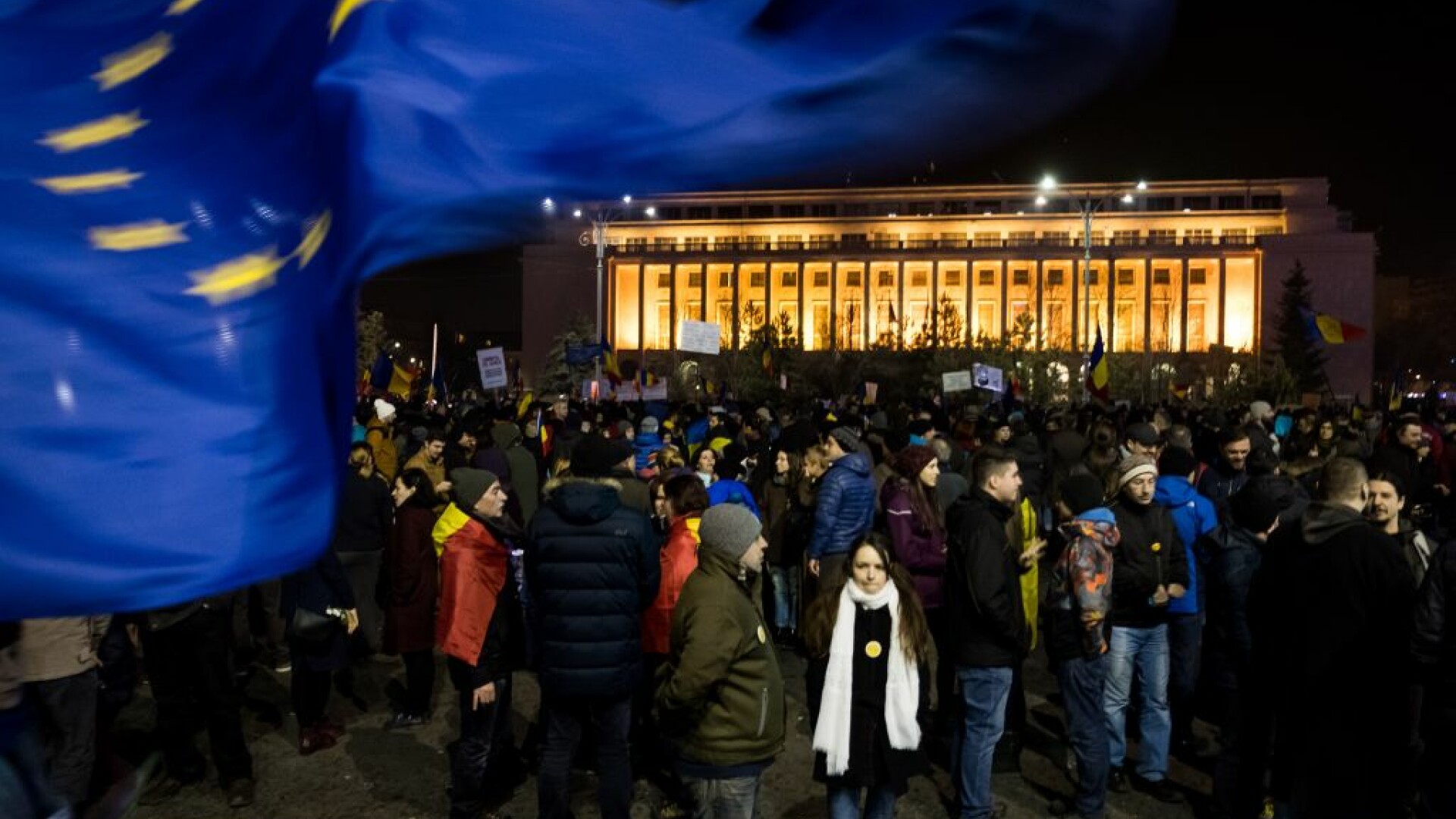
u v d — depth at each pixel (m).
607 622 5.21
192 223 1.61
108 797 2.57
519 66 1.58
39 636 4.70
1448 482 10.27
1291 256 101.31
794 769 6.90
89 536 1.60
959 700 5.89
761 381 62.06
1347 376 99.06
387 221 1.55
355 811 6.26
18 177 1.60
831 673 4.91
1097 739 5.93
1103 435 9.39
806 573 9.40
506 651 5.92
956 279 111.50
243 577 1.61
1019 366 74.12
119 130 1.61
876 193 113.19
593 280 110.12
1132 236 108.44
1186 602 6.91
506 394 34.44
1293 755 4.89
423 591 7.81
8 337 1.58
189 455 1.61
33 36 1.60
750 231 113.38
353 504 9.56
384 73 1.56
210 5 1.60
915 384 79.06
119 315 1.60
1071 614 5.94
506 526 5.91
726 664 4.49
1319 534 4.91
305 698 7.26
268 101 1.59
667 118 1.62
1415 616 4.62
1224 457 8.45
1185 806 6.29
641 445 12.36
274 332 1.60
